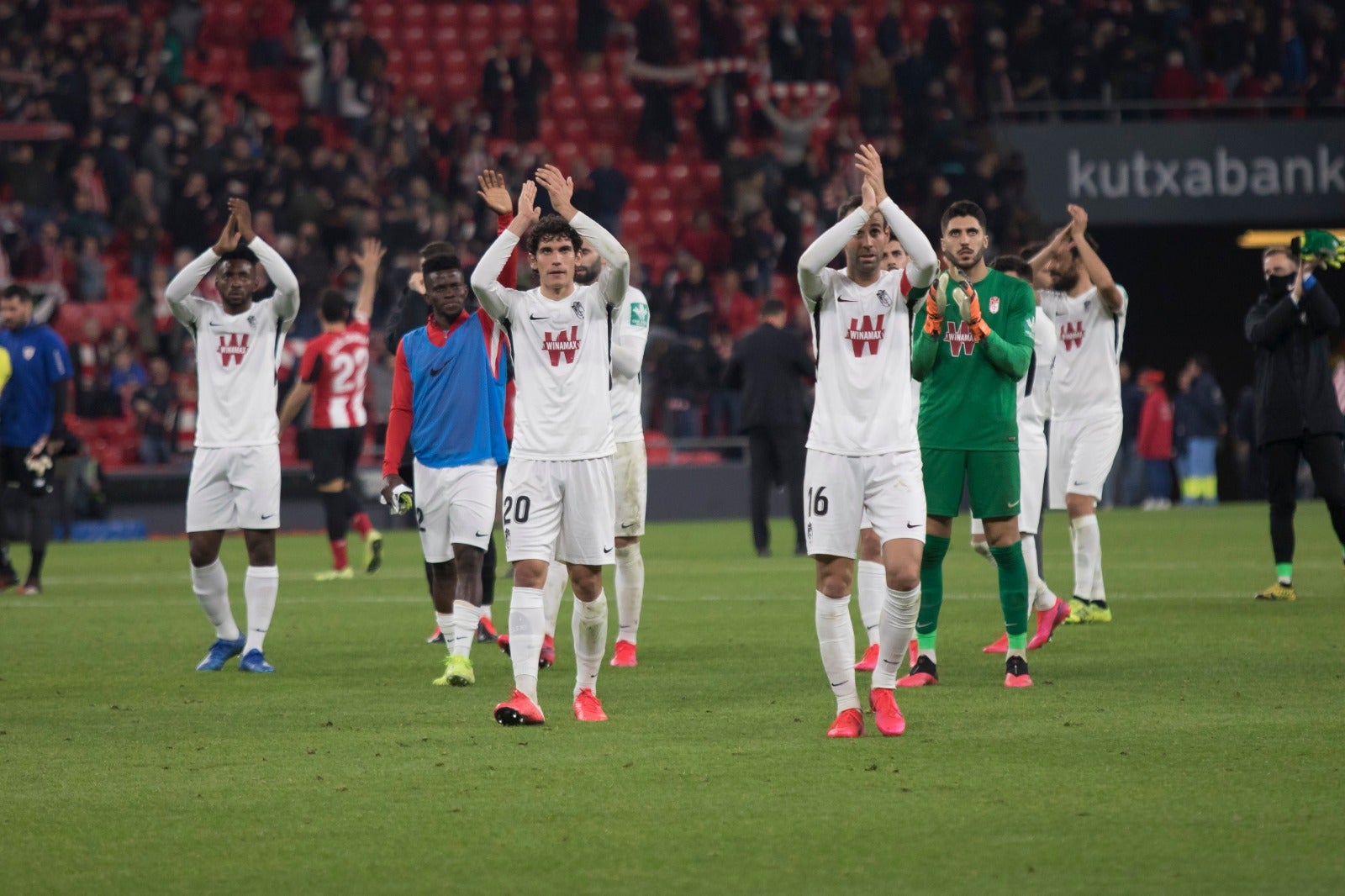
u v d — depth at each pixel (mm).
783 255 100188
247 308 31812
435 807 18859
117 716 25766
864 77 107625
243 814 18625
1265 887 15125
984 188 98375
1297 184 99250
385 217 94125
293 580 52906
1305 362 41188
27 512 79938
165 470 84125
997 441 27562
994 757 21328
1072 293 37500
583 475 24734
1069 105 103438
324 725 24734
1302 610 39031
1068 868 15836
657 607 42219
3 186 97375
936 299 25391
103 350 90000
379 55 107125
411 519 87312
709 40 111062
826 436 23422
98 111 98125
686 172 111062
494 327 30359
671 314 95562
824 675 29719
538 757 21766
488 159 100625
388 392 88250
